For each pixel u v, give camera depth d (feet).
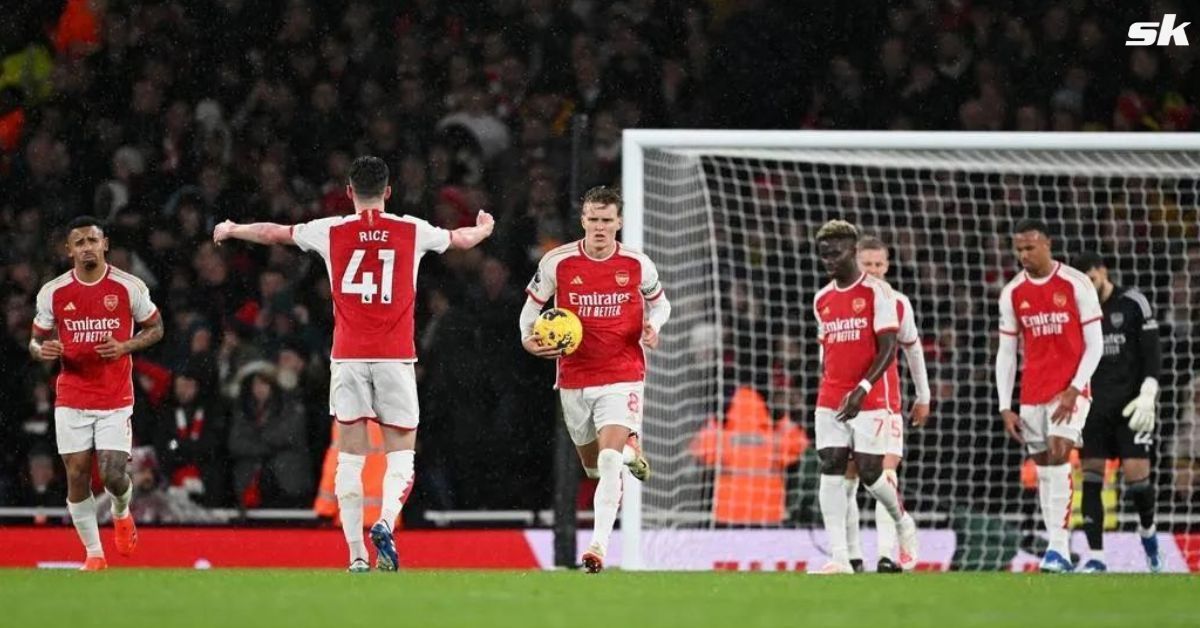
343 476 96.32
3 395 164.96
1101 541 123.34
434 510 155.22
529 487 160.04
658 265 139.23
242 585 81.00
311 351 161.17
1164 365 165.07
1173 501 146.51
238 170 180.86
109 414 108.78
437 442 157.89
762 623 60.75
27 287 171.01
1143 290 168.04
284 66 192.13
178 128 184.75
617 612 64.95
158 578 88.53
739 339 176.24
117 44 192.75
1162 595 78.89
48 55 192.54
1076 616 65.31
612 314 97.25
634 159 129.39
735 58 196.34
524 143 183.21
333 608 65.92
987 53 196.13
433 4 196.34
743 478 144.66
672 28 198.29
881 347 107.76
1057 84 195.52
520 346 162.91
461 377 158.40
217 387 162.40
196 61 191.93
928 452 164.66
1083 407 112.78
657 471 140.15
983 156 141.18
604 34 197.88
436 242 96.73
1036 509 147.84
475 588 78.89
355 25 193.57
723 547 134.41
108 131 185.88
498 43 193.88
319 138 185.47
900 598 75.05
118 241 176.55
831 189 186.60
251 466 151.02
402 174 177.68
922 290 181.78
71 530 137.80
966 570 136.15
